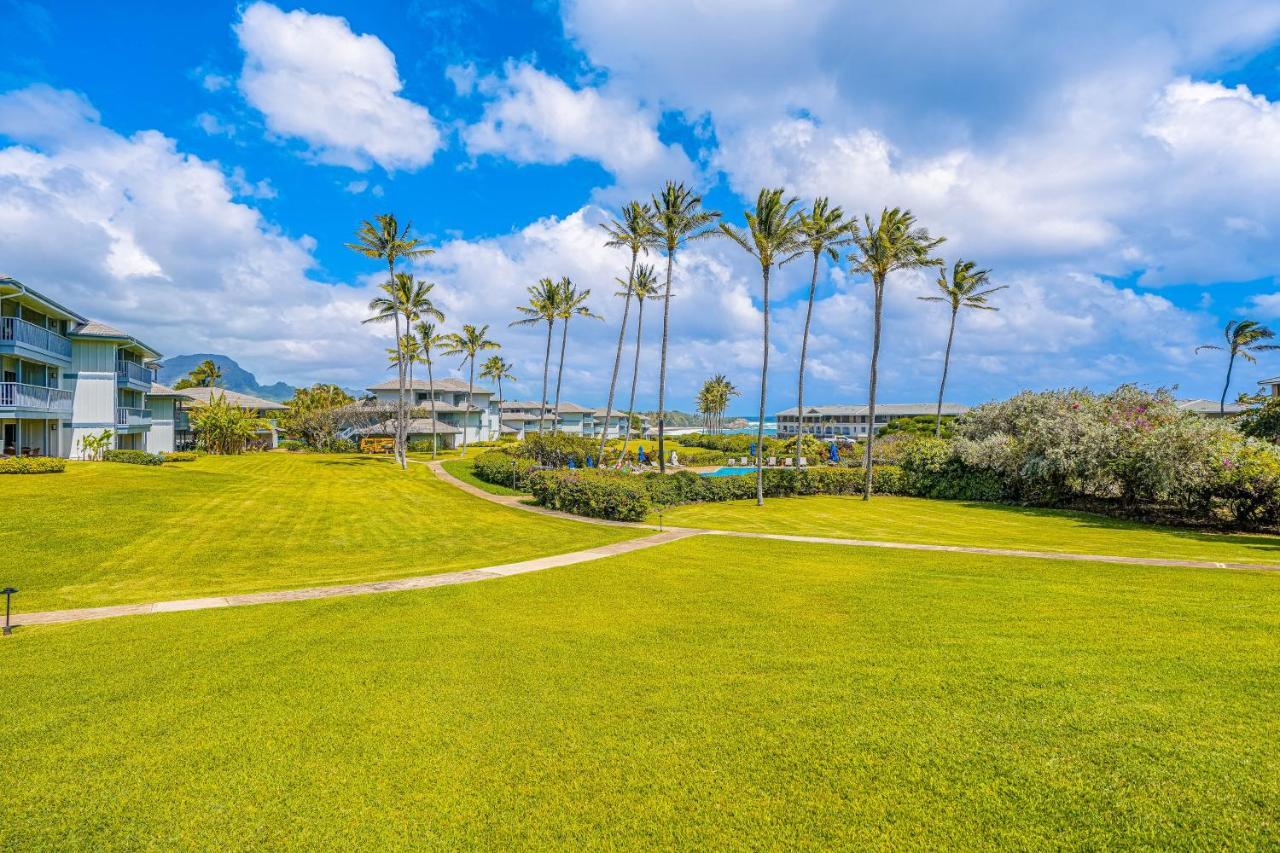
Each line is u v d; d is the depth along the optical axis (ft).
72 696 24.91
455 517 81.46
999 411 124.77
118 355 122.42
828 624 34.17
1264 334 174.91
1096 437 89.71
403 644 31.63
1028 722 21.20
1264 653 27.22
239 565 52.03
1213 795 16.78
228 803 17.66
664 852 15.34
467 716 23.08
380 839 16.06
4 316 92.48
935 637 31.01
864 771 18.60
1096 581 43.88
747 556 56.70
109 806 17.52
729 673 26.86
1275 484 70.44
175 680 26.63
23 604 39.65
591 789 18.15
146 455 113.91
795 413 355.56
